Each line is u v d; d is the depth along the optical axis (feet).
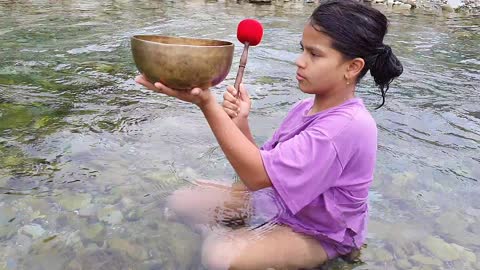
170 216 7.55
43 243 6.82
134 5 26.66
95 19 22.43
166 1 28.25
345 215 6.70
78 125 10.91
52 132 10.47
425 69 16.61
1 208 7.55
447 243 7.29
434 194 8.66
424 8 29.94
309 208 6.64
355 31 6.08
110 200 7.95
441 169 9.58
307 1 29.94
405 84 14.87
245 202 7.69
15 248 6.69
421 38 21.45
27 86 13.34
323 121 6.37
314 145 6.20
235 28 21.35
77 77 14.30
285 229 6.89
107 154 9.56
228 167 9.23
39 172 8.74
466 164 9.84
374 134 6.56
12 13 23.03
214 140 10.43
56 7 25.05
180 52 5.18
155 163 9.27
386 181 9.02
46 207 7.67
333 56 6.19
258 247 6.57
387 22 6.49
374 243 7.23
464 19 26.96
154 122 11.26
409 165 9.68
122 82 14.07
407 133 11.27
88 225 7.28
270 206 7.48
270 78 14.73
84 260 6.53
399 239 7.34
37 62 15.55
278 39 19.71
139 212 7.64
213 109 5.89
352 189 6.59
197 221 7.39
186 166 9.20
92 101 12.48
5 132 10.36
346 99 6.56
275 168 6.19
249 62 16.29
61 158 9.31
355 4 6.24
